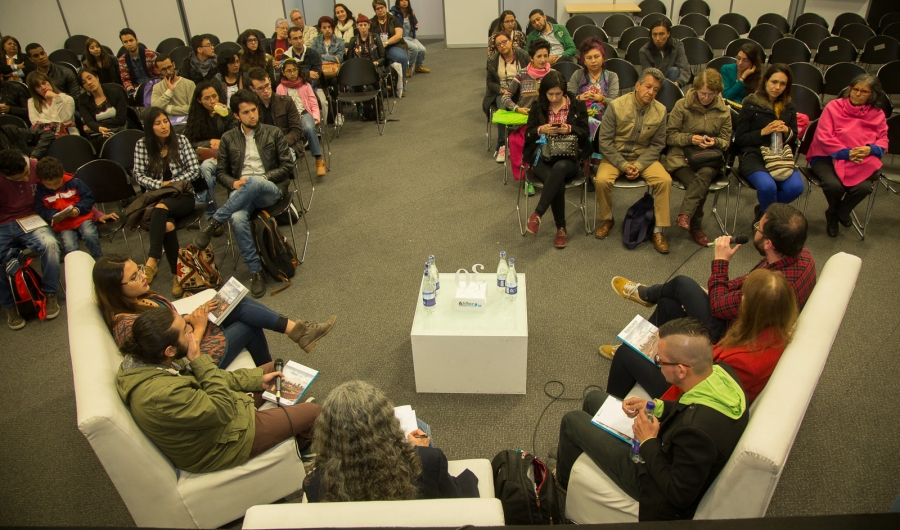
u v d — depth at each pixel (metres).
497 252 3.96
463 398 2.72
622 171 3.89
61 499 2.36
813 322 1.92
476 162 5.50
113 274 2.30
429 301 2.70
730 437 1.59
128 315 2.32
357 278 3.75
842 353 2.87
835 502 2.14
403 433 1.51
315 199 4.89
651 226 3.90
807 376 1.67
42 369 3.16
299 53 6.77
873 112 3.71
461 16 10.21
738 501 1.53
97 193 4.02
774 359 1.92
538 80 4.65
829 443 2.39
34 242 3.56
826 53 6.48
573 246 3.97
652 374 2.26
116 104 5.69
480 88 7.93
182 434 1.90
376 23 7.85
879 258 3.63
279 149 4.02
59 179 3.67
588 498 1.92
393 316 3.35
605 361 2.91
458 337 2.57
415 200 4.79
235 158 3.94
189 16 10.00
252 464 2.08
